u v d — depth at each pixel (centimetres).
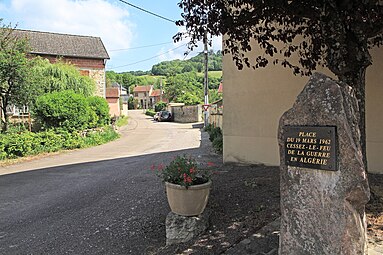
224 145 855
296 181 287
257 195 536
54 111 1684
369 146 645
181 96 5472
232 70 829
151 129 2895
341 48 430
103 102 2208
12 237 488
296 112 290
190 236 407
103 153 1445
